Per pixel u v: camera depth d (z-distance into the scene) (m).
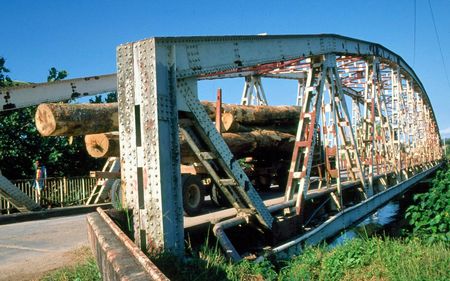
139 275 2.71
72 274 5.37
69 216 13.45
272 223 7.75
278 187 15.23
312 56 10.05
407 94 27.94
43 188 14.98
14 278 5.56
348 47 12.98
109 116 9.83
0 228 11.13
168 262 5.01
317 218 10.55
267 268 6.29
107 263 3.42
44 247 7.77
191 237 6.52
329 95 11.19
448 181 9.68
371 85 16.03
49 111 9.17
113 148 10.02
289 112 14.52
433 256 6.59
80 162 18.50
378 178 15.71
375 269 6.45
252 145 11.86
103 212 5.58
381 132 18.02
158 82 5.61
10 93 12.79
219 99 8.35
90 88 14.47
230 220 7.00
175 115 5.82
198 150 6.55
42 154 17.30
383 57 17.73
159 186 5.45
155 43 5.60
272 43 8.48
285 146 13.56
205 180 11.10
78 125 9.40
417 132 29.78
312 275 6.63
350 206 12.30
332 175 11.34
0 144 16.31
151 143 5.56
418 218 9.41
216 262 5.66
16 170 16.88
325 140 11.51
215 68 6.79
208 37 6.64
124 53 5.93
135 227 5.71
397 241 8.23
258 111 13.12
